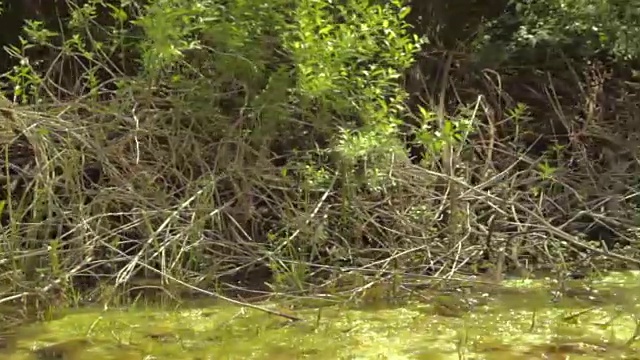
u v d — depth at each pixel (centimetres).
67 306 397
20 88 454
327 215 451
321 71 418
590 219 520
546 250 454
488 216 488
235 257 435
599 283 430
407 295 412
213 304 400
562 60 613
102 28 498
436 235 455
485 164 503
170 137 454
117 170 452
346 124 440
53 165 430
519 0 632
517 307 391
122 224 446
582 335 348
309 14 431
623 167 548
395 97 484
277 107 445
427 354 324
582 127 604
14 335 354
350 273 424
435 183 473
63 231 440
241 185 463
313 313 384
